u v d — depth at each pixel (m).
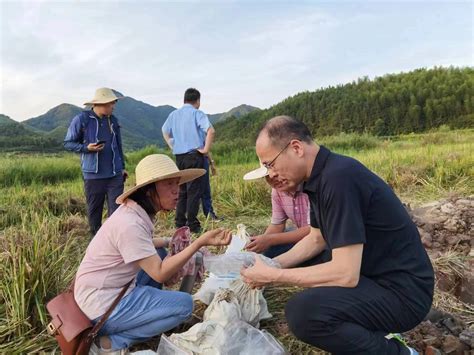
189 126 5.83
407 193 7.52
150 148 17.84
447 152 10.52
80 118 5.08
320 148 2.29
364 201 2.19
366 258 2.33
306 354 2.77
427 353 2.61
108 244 2.63
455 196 6.21
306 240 3.01
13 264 3.19
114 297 2.68
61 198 7.28
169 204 2.80
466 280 3.86
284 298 3.43
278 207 3.59
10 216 6.14
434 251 4.45
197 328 2.59
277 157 2.24
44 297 3.10
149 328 2.79
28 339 2.93
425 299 2.32
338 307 2.27
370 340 2.29
